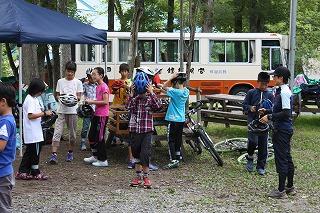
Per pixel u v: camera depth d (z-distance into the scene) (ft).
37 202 21.66
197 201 22.22
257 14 78.28
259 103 27.96
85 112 29.73
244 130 44.80
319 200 22.95
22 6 31.17
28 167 26.09
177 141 29.89
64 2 45.83
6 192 15.34
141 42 65.51
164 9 80.38
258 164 28.43
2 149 14.96
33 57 41.50
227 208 21.26
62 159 31.24
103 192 23.70
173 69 65.62
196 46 66.44
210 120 43.24
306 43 73.20
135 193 23.57
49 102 33.60
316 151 36.42
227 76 66.85
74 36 31.24
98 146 29.45
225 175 27.86
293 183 25.79
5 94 15.15
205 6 68.74
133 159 26.76
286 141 23.07
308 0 75.10
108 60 65.05
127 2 81.10
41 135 26.13
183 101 29.73
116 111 30.50
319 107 48.16
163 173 28.19
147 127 24.57
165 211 20.62
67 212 20.26
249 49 67.00
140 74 24.84
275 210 21.13
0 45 43.91
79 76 64.90
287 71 23.04
